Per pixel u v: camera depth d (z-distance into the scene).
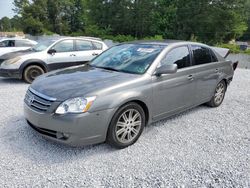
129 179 3.04
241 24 34.50
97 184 2.93
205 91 5.31
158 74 4.09
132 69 4.17
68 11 56.72
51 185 2.89
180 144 3.97
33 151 3.59
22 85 7.82
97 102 3.37
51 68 8.34
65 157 3.47
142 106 3.99
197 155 3.64
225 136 4.34
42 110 3.44
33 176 3.04
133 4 36.19
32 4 51.69
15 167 3.20
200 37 34.00
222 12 32.53
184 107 4.81
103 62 4.67
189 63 4.83
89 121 3.33
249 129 4.68
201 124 4.85
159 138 4.16
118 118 3.61
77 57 8.69
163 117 4.41
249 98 6.87
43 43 9.02
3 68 7.91
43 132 3.56
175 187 2.93
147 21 36.06
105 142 3.84
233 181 3.06
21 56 7.97
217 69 5.57
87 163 3.35
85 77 3.90
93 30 36.19
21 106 5.52
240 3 33.50
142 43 4.87
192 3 33.16
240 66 14.41
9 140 3.88
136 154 3.62
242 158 3.60
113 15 37.25
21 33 52.44
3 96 6.36
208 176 3.14
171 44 4.61
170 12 35.34
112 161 3.42
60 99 3.34
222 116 5.33
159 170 3.24
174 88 4.40
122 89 3.62
